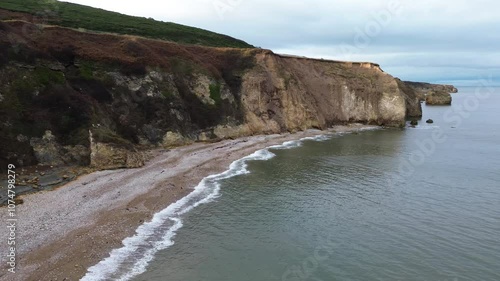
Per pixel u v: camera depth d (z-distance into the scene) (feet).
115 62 173.78
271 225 95.61
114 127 157.07
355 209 107.86
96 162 131.95
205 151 172.35
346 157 176.86
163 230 89.86
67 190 107.76
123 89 169.58
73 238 80.59
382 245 85.10
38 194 102.83
